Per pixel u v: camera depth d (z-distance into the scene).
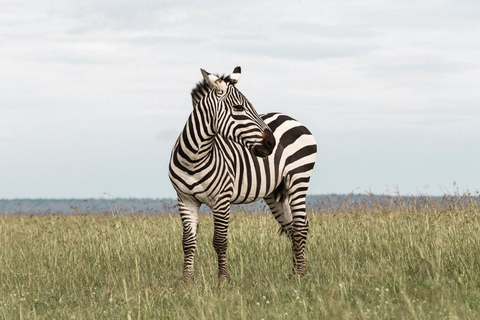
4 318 15.44
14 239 28.88
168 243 26.64
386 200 30.88
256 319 13.84
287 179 21.58
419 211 29.11
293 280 19.31
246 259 22.78
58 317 15.92
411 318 13.11
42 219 35.75
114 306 16.36
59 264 23.81
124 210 33.59
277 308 14.68
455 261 19.61
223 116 18.08
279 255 24.00
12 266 23.19
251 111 18.17
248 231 27.47
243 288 18.36
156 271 21.70
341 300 14.84
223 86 18.22
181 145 18.81
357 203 31.66
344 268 19.25
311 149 22.23
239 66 19.25
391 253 21.91
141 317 15.18
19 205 40.47
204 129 18.39
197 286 17.95
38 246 26.89
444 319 12.78
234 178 20.02
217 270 21.39
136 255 23.81
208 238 27.62
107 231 28.77
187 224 19.75
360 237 25.66
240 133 17.95
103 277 21.36
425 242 22.47
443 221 25.78
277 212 22.80
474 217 25.08
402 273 18.56
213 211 19.41
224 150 19.70
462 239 22.47
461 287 16.36
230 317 14.31
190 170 18.86
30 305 17.42
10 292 19.44
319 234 27.00
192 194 19.27
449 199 27.27
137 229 29.31
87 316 15.58
